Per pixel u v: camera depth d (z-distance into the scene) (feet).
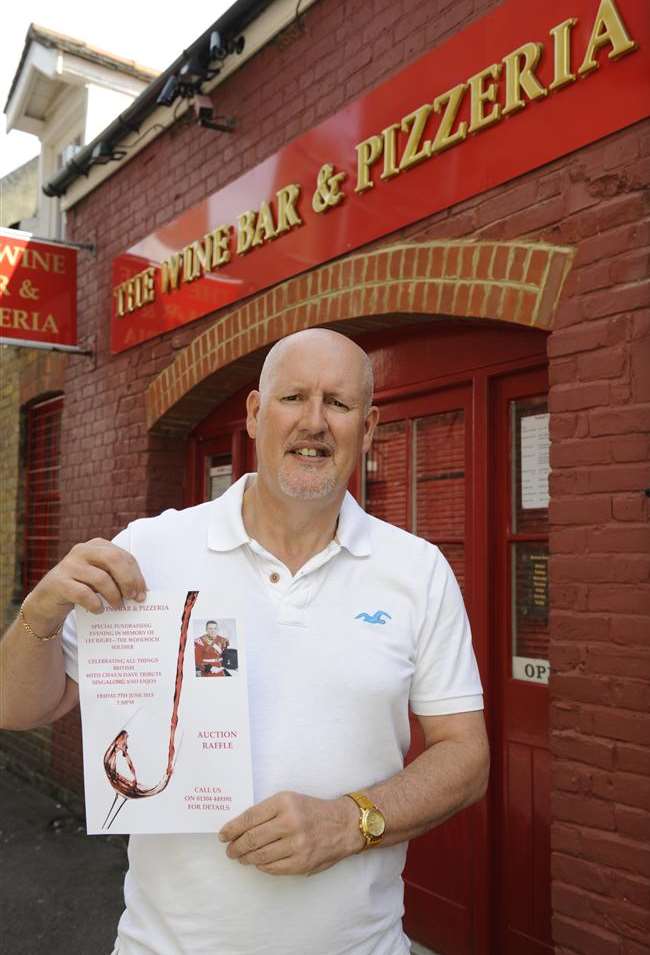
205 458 15.31
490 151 8.59
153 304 14.87
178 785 4.18
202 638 4.28
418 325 10.62
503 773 9.44
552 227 7.97
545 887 8.86
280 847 3.91
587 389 7.50
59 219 20.08
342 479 4.80
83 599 4.10
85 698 4.27
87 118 19.02
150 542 4.89
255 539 4.95
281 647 4.55
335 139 10.72
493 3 8.71
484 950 9.25
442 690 4.80
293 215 11.35
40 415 20.67
